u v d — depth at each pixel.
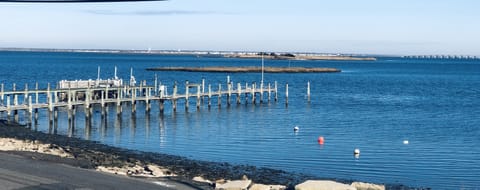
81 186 19.88
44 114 50.97
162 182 21.30
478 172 28.41
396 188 24.44
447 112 57.62
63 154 28.02
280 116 52.53
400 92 85.88
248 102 67.31
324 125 46.22
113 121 47.38
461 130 43.91
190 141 36.97
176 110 56.53
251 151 33.31
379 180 26.34
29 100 43.38
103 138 38.00
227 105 61.72
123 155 29.81
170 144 35.62
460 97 77.69
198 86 57.72
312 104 65.12
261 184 21.92
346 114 54.66
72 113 45.81
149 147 34.41
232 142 36.66
